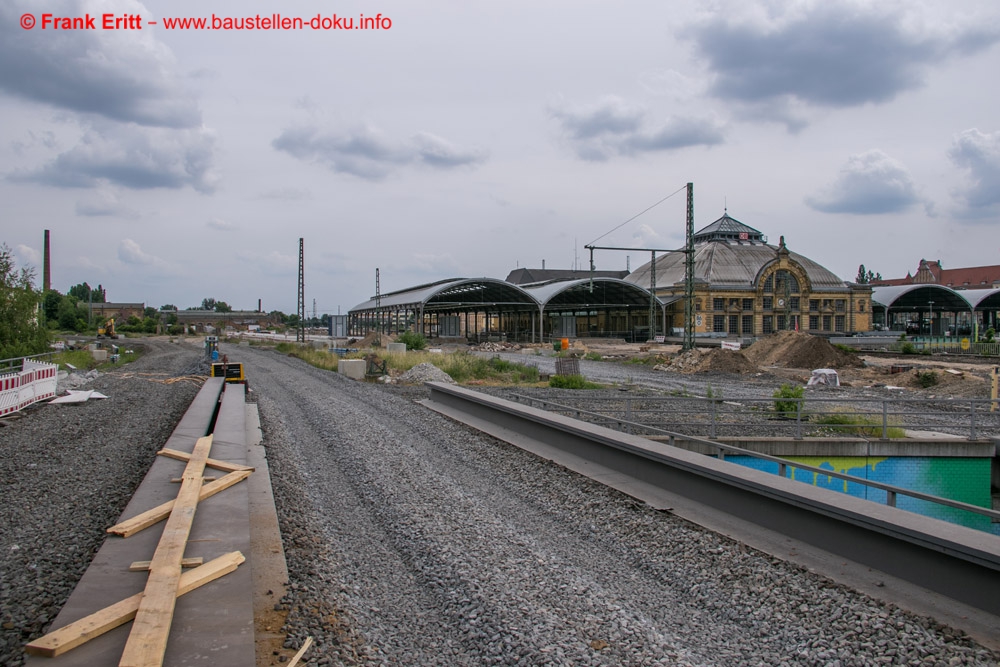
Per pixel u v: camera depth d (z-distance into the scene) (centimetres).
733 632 530
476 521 805
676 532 743
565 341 6103
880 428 1675
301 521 798
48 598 555
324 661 449
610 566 670
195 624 423
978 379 2939
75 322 12081
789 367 4306
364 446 1280
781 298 9588
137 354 5991
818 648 493
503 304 8881
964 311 11362
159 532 622
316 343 6812
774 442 1515
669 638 511
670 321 9731
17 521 788
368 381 3081
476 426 1512
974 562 523
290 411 1838
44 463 1140
